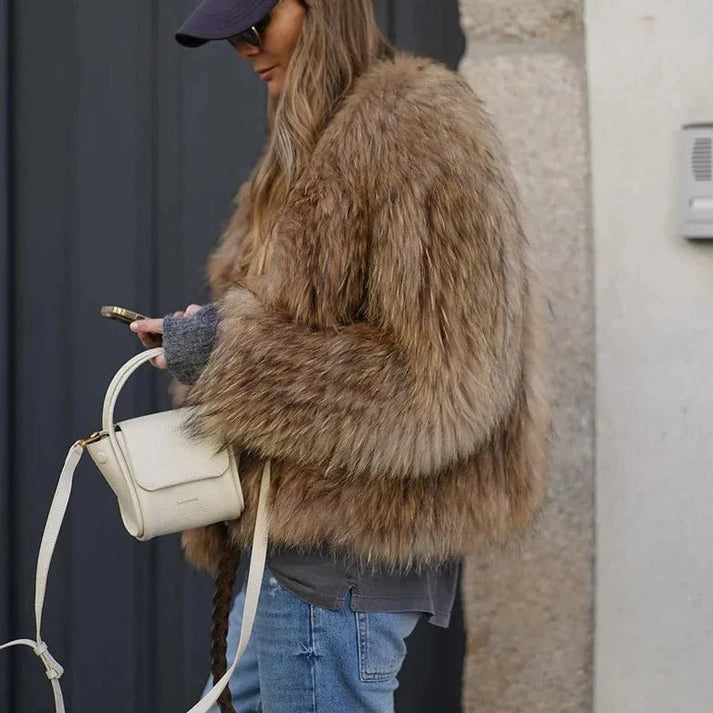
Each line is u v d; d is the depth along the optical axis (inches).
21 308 204.4
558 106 179.3
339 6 140.5
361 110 129.3
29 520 205.3
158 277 203.9
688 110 175.6
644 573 180.4
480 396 124.6
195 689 204.8
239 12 140.1
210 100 202.4
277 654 134.0
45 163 203.8
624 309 178.7
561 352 180.2
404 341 123.4
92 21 203.0
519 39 180.4
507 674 185.3
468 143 128.9
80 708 206.4
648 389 178.9
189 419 129.3
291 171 139.4
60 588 205.9
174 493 129.1
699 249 176.4
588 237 179.8
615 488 180.4
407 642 199.5
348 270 126.6
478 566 185.2
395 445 122.9
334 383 123.3
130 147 203.3
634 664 181.3
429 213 124.3
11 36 202.7
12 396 204.2
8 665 205.6
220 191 202.7
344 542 127.7
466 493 131.5
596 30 177.5
